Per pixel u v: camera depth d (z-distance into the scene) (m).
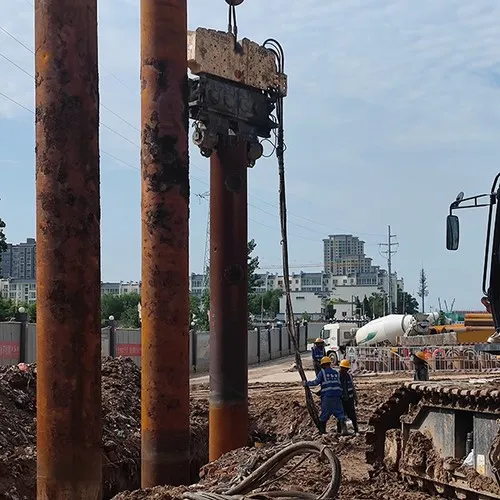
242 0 11.95
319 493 9.74
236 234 11.59
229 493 8.16
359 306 111.50
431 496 9.80
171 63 9.28
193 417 18.48
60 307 6.61
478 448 9.23
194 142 11.57
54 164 6.68
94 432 6.70
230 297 11.50
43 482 6.59
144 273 9.28
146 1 9.30
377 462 10.74
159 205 9.21
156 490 8.72
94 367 6.73
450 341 41.56
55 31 6.75
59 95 6.71
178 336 9.18
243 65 11.84
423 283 120.25
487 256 9.81
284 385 30.98
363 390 26.27
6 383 15.60
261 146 12.15
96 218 6.84
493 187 9.77
